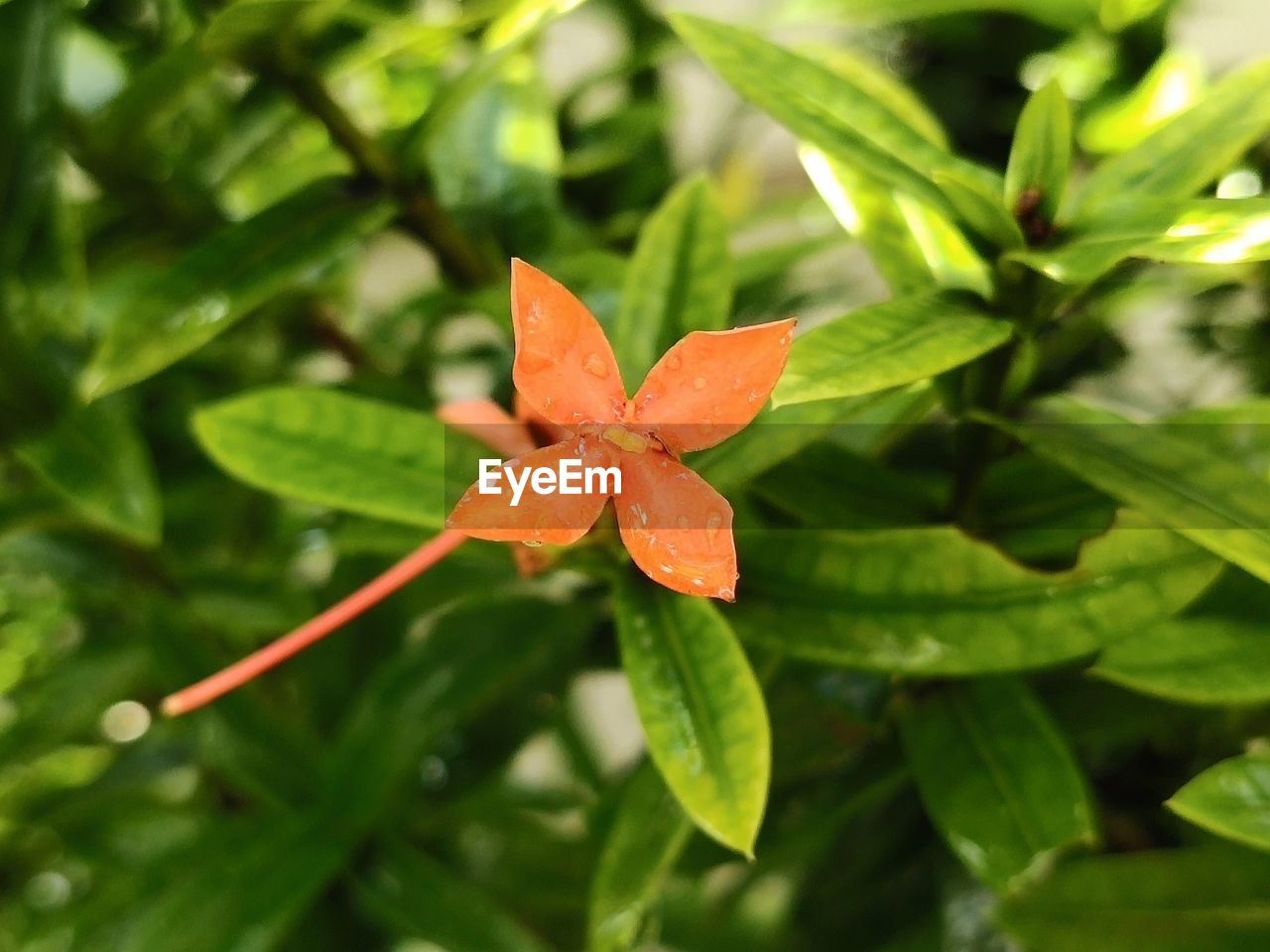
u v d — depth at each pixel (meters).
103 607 0.34
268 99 0.29
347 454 0.23
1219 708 0.25
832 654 0.22
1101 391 0.31
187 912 0.27
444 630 0.28
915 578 0.22
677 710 0.21
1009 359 0.22
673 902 0.33
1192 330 0.30
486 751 0.30
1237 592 0.23
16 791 0.32
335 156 0.31
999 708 0.23
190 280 0.25
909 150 0.22
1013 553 0.23
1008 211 0.21
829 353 0.20
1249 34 0.41
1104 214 0.21
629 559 0.23
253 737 0.29
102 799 0.32
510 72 0.30
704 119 0.48
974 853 0.22
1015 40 0.33
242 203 0.33
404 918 0.28
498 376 0.29
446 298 0.31
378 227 0.27
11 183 0.27
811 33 0.41
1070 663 0.24
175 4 0.28
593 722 0.46
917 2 0.29
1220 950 0.22
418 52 0.27
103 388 0.24
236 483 0.33
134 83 0.26
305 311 0.33
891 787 0.25
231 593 0.31
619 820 0.23
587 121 0.35
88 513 0.27
